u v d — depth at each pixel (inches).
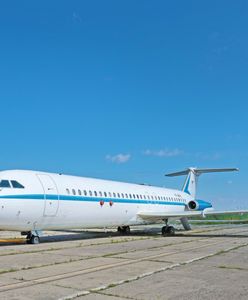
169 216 1122.7
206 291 315.9
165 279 366.3
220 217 2923.2
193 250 629.9
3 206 694.5
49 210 778.8
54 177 834.8
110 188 1007.6
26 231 770.8
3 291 313.9
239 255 558.3
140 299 290.2
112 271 411.5
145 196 1167.6
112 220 1003.3
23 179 751.7
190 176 1551.4
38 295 300.2
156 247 685.3
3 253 581.0
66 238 940.0
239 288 327.3
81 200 868.0
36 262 478.6
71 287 329.7
